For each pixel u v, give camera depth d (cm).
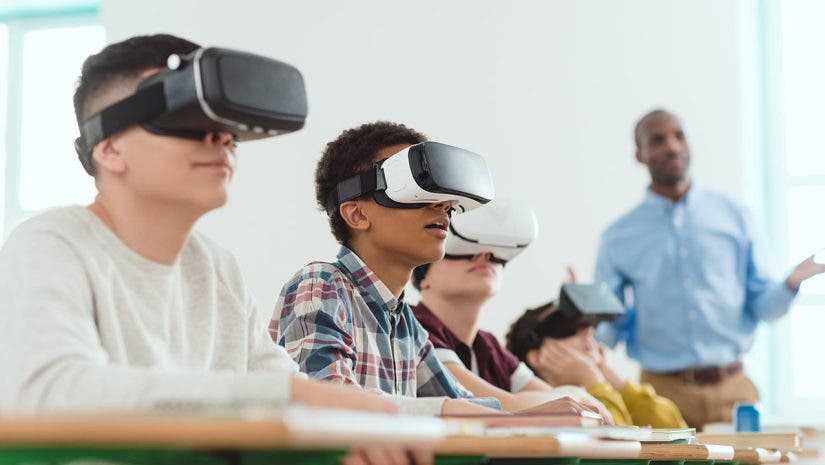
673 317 441
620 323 445
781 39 507
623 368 464
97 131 125
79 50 563
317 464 93
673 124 454
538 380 260
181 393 102
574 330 291
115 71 128
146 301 129
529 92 500
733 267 442
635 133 466
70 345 110
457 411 151
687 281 442
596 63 496
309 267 185
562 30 500
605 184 490
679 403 437
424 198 183
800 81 504
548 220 493
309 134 511
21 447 82
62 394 105
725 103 483
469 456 122
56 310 113
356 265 190
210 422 72
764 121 507
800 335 493
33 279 116
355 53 515
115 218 129
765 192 504
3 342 112
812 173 500
